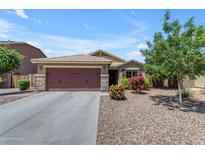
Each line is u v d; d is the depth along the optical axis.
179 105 11.91
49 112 9.36
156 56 12.13
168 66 11.60
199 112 10.15
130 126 7.07
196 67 11.26
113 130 6.58
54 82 18.73
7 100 12.77
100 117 8.43
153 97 14.94
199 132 6.51
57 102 12.23
